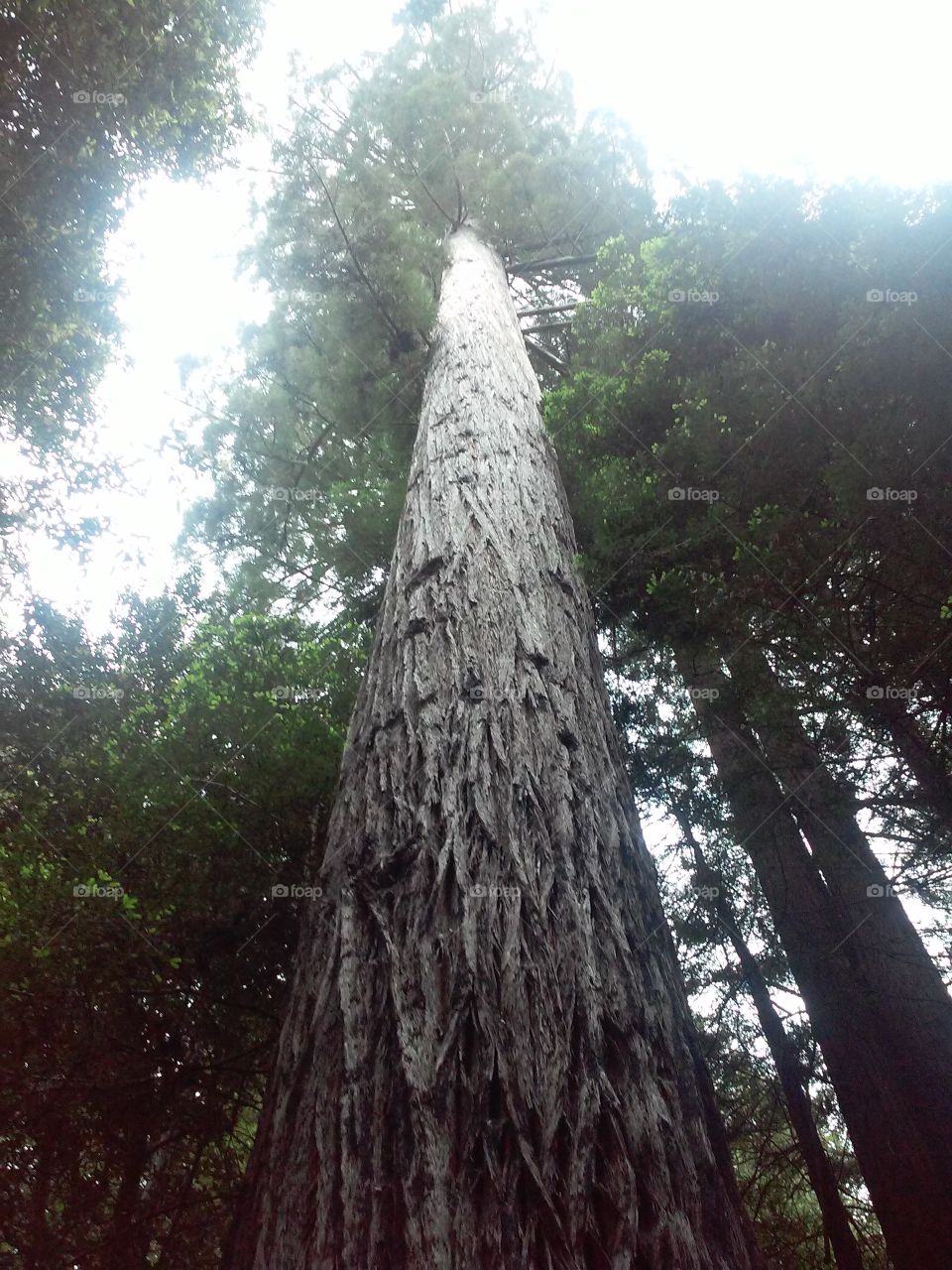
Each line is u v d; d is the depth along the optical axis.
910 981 5.20
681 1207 1.54
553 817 2.27
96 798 4.09
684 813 4.56
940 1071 4.90
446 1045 1.69
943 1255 4.47
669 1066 1.82
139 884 3.68
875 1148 4.92
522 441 4.57
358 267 8.41
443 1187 1.47
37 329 4.91
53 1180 3.57
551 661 2.88
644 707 4.71
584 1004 1.82
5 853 3.43
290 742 4.00
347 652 4.80
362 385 8.30
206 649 4.49
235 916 3.82
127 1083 3.45
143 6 4.93
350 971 1.90
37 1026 3.28
